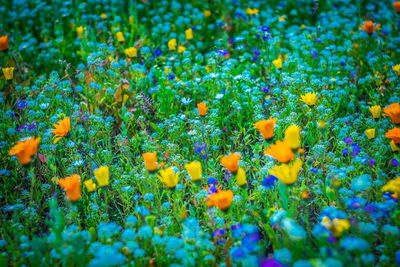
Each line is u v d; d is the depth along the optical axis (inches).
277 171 85.6
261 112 158.9
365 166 120.5
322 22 238.2
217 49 191.2
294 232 78.7
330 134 144.8
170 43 190.5
